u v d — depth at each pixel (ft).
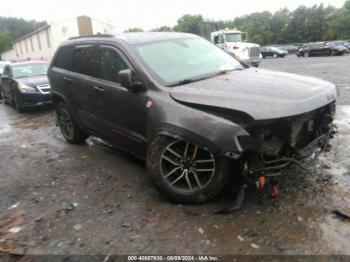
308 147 12.02
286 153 11.46
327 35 224.74
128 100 13.94
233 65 15.87
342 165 14.70
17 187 15.46
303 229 10.43
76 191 14.40
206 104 11.32
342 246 9.60
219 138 10.62
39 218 12.45
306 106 11.03
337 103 27.17
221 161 11.21
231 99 11.17
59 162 18.21
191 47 16.05
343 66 65.98
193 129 11.17
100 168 16.69
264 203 11.90
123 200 13.17
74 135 20.44
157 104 12.50
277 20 262.26
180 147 12.14
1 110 38.19
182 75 13.84
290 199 12.09
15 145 22.68
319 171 14.16
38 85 33.96
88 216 12.26
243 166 11.03
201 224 11.08
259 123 10.56
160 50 14.88
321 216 11.01
